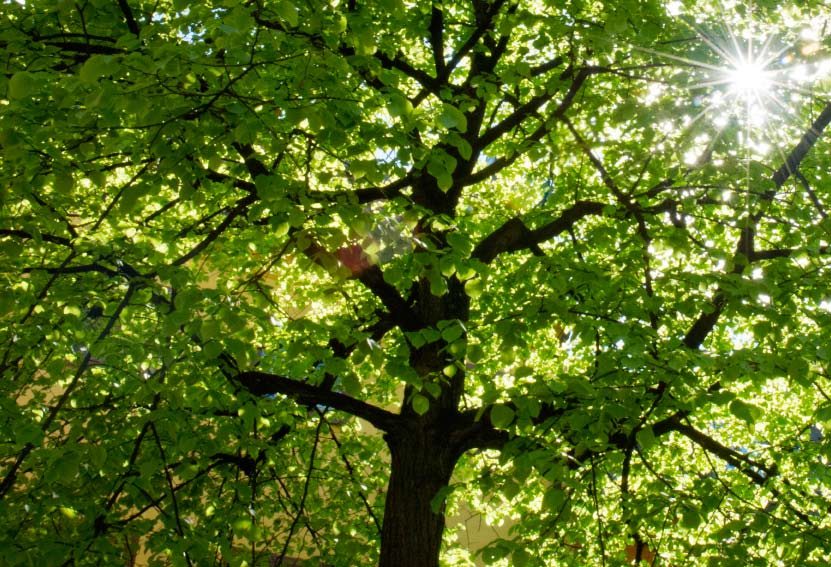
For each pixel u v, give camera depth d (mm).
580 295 5730
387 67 7742
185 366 5438
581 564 7391
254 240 7559
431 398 6820
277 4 4059
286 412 6875
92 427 5434
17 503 5180
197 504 7324
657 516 5789
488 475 4730
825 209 7605
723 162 6016
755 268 6168
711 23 7312
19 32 5418
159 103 4371
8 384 5453
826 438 5715
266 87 4551
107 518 5195
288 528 8367
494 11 7523
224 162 6184
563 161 6559
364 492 8719
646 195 6500
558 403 4926
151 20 6113
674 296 6121
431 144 8648
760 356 4730
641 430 4902
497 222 9945
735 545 5207
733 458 6566
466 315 7484
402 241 6137
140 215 7000
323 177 5059
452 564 9008
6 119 4574
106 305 5465
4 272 5363
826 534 5168
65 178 4793
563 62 7930
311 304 9898
